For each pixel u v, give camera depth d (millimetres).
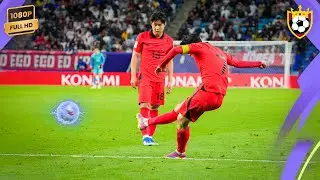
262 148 16688
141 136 19188
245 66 14820
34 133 19953
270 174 13344
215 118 24531
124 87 43688
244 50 44625
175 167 13914
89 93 37625
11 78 45812
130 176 12969
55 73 45812
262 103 31000
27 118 24406
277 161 14758
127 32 53781
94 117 24734
